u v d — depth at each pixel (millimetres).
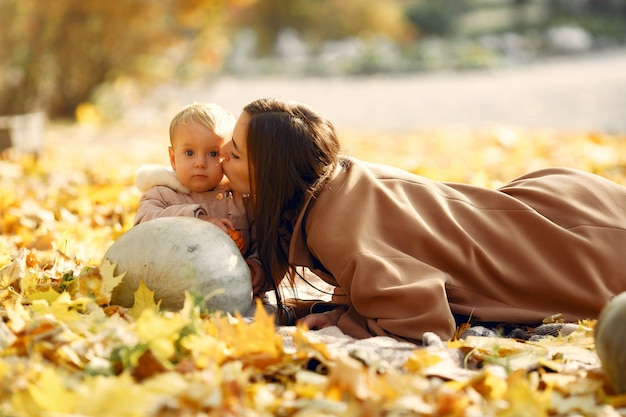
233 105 18594
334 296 3791
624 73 24891
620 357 2541
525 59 35031
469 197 3859
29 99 15219
